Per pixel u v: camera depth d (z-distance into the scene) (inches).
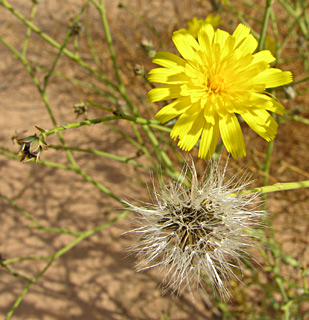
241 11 6.4
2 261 3.6
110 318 5.1
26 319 5.2
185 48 2.7
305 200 5.1
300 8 5.8
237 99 2.6
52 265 5.6
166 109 2.6
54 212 5.9
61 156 6.2
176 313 5.0
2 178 6.2
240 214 2.5
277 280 3.7
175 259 2.5
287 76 2.6
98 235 5.7
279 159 5.3
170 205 2.5
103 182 6.0
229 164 5.4
